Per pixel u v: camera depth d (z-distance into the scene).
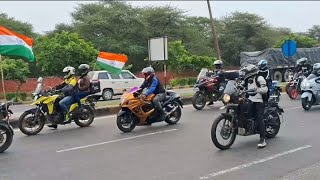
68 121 11.05
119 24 52.69
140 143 8.89
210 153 7.70
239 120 8.13
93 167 6.89
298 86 16.70
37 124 10.58
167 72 43.72
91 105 11.71
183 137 9.43
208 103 16.02
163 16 55.88
